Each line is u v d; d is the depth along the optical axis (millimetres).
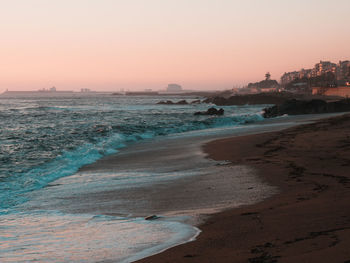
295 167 12898
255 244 5688
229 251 5508
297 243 5492
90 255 6051
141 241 6535
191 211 8516
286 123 35875
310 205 7832
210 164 15172
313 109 58906
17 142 24547
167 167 15188
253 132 27672
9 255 6289
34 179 13328
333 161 13383
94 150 20203
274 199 8938
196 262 5203
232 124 40406
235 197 9547
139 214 8672
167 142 24672
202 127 37312
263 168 13242
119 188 11648
